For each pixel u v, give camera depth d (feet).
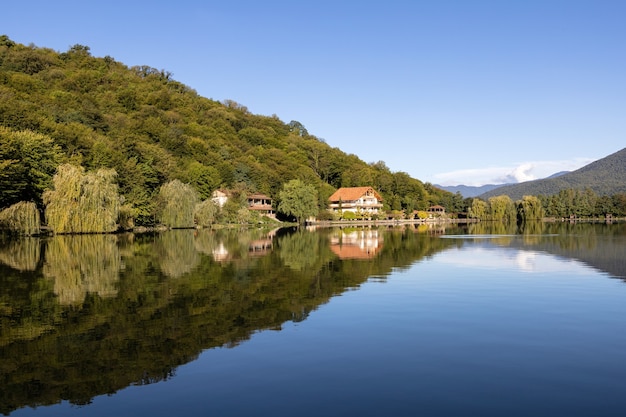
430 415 34.09
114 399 37.14
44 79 553.64
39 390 38.93
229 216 358.43
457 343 50.96
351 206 561.02
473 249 161.38
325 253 146.92
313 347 49.39
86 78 599.16
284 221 460.14
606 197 636.48
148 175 302.04
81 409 35.47
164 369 43.32
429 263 120.47
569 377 41.22
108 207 213.87
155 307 67.82
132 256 132.98
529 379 40.78
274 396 37.42
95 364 44.65
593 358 46.14
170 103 633.61
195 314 63.46
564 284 88.02
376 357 46.37
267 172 506.07
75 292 78.79
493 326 57.82
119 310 65.87
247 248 163.63
